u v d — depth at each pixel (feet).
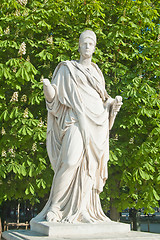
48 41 36.32
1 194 34.71
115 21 42.29
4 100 35.78
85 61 17.83
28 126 33.27
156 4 44.88
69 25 39.47
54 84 16.76
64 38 39.65
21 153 35.06
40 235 13.70
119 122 37.45
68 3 38.99
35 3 37.27
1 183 34.55
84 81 16.90
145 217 117.70
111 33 38.22
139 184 38.32
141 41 41.24
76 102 16.37
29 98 34.63
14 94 33.32
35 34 39.86
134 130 37.96
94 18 39.14
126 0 41.39
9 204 70.33
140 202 36.73
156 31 41.24
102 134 16.52
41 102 37.86
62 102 16.47
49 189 35.94
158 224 104.68
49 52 36.78
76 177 15.70
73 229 13.76
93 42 17.93
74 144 15.60
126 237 13.38
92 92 16.92
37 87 35.60
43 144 36.94
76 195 15.56
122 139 39.70
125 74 39.11
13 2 35.58
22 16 35.40
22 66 32.35
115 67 39.11
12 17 35.78
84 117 16.11
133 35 40.29
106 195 38.45
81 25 38.75
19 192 35.47
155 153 36.99
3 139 33.94
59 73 17.30
